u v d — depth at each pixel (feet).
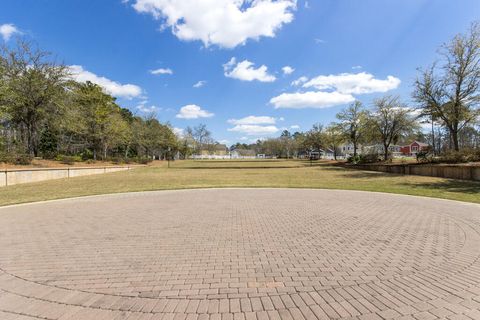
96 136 122.52
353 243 17.42
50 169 68.59
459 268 13.41
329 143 189.16
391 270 13.21
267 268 13.60
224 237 18.93
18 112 76.79
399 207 30.12
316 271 13.17
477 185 49.57
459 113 71.56
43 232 20.49
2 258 15.23
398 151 242.99
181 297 10.82
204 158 348.18
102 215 26.48
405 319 9.18
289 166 140.15
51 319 9.37
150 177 74.84
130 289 11.51
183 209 29.35
